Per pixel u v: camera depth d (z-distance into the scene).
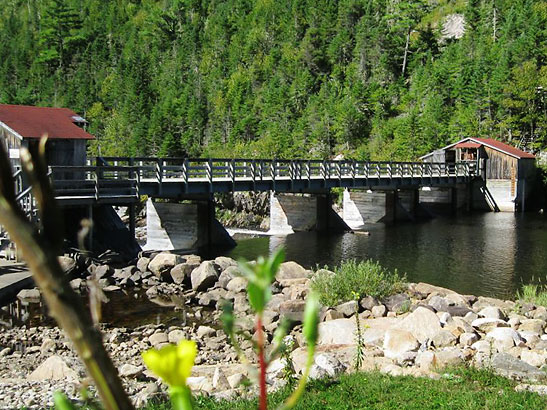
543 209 46.97
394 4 102.50
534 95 55.62
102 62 109.19
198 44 109.19
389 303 14.56
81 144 21.69
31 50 121.38
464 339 10.98
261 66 90.19
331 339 11.59
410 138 56.53
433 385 7.81
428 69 74.94
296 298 15.45
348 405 6.96
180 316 14.83
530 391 7.72
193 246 27.78
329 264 23.50
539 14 79.75
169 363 0.54
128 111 75.00
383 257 24.75
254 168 28.39
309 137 63.16
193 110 74.81
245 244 29.80
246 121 68.44
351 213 40.91
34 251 0.44
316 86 79.06
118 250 21.20
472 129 58.03
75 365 10.02
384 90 73.19
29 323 13.16
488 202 46.84
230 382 8.76
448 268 22.06
